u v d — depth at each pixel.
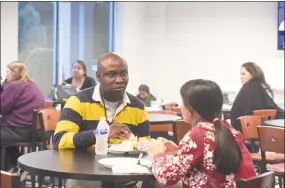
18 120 4.76
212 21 8.35
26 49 7.34
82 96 2.69
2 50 6.67
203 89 2.06
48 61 7.80
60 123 2.62
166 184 2.03
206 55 8.42
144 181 2.18
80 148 2.54
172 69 8.66
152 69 8.67
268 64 7.98
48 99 7.53
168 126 4.39
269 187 1.97
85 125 2.67
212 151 1.97
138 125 2.80
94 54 8.47
